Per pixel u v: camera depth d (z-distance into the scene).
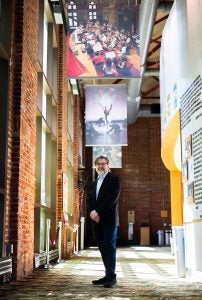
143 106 26.69
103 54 10.86
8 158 6.66
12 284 6.26
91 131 14.85
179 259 7.48
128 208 27.05
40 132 9.79
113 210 5.71
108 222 5.68
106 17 10.84
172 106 8.61
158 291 5.54
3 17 6.66
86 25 10.84
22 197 7.18
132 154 27.56
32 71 8.12
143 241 26.36
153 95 26.14
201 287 6.00
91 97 14.98
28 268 7.73
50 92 11.17
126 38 10.84
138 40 10.84
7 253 6.45
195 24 6.87
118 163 22.27
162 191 27.20
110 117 14.91
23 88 7.21
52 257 10.20
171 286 6.10
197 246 6.70
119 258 13.38
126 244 26.58
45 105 11.14
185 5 7.52
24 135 7.34
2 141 6.42
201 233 6.49
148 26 13.00
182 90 7.67
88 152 26.27
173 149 9.02
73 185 17.95
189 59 7.20
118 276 7.57
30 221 7.92
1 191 6.17
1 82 6.54
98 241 5.80
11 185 6.87
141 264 10.73
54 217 11.75
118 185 5.73
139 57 10.84
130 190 27.22
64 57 12.97
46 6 10.66
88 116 14.91
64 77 12.99
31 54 7.94
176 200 9.50
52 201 11.76
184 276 7.40
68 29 10.84
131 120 25.64
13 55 6.93
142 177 27.34
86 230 24.59
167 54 9.21
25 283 6.39
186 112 7.35
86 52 10.84
